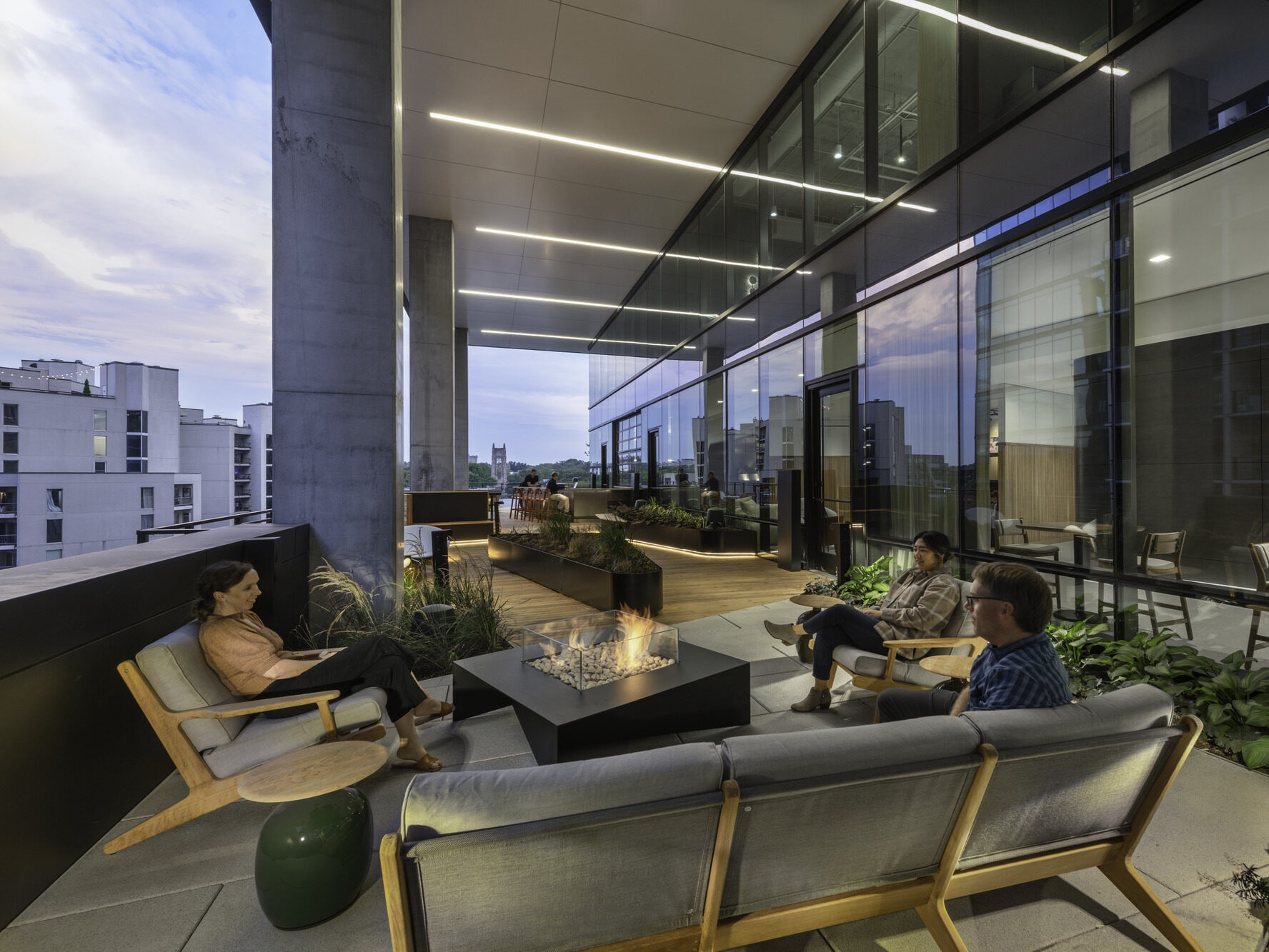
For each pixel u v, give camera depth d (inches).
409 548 291.0
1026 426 183.8
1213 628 133.8
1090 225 163.0
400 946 46.4
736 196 381.1
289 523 179.2
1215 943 66.6
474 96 309.6
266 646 105.3
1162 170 142.9
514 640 184.1
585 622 143.6
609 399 775.7
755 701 144.1
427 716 125.3
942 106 216.1
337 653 108.8
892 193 243.6
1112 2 154.3
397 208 192.4
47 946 67.2
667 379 529.3
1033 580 73.7
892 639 128.7
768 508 370.9
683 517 453.1
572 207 442.6
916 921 71.3
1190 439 138.6
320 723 96.8
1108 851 71.2
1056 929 69.1
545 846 48.1
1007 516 191.6
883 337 254.8
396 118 192.2
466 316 749.3
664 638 137.2
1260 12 124.8
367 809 78.1
